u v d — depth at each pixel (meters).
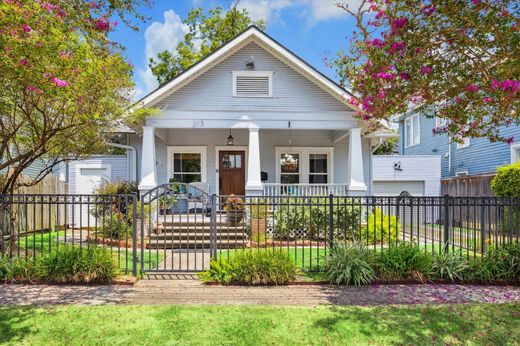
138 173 13.69
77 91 6.16
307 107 11.54
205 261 7.79
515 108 5.36
